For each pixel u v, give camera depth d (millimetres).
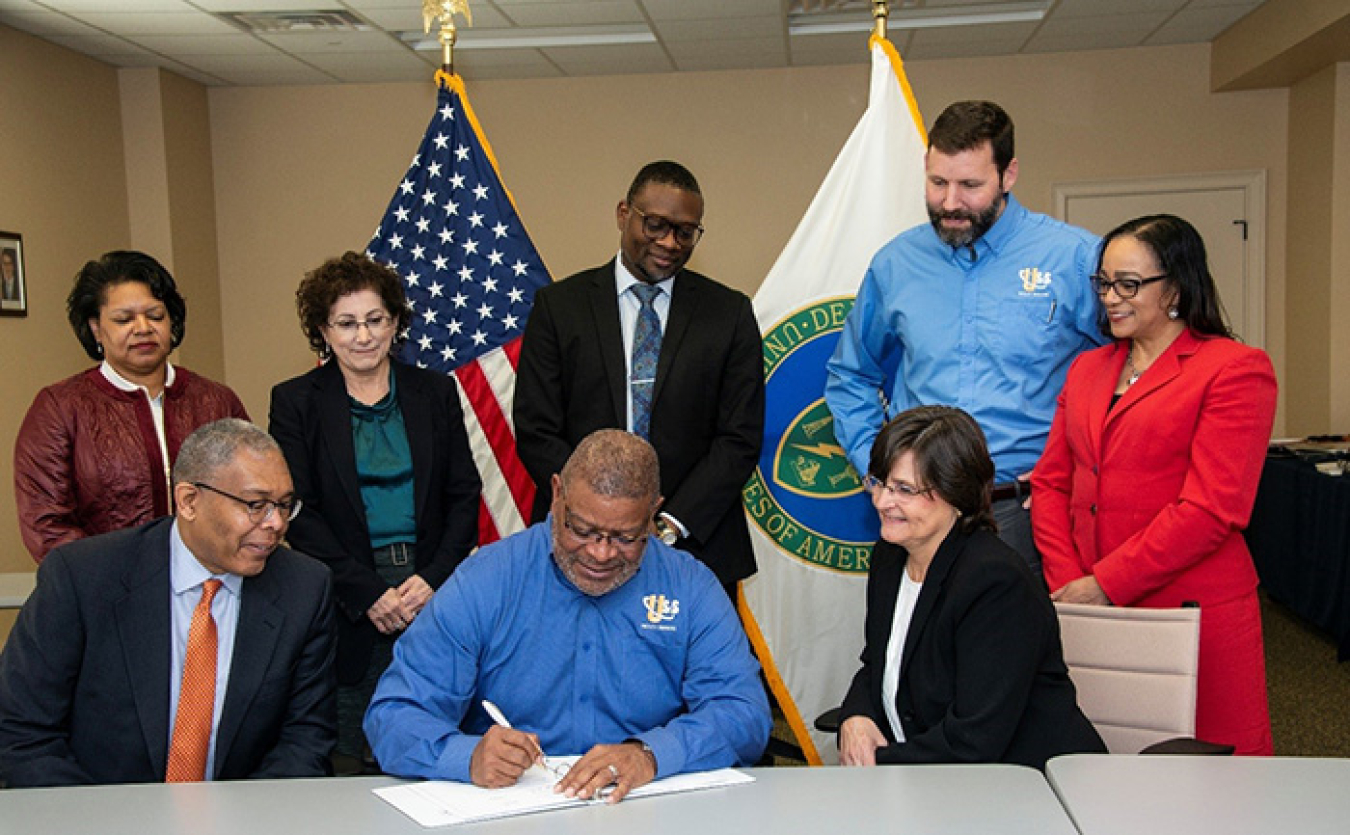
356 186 6840
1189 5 5516
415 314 3047
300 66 6297
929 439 1799
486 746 1461
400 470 2410
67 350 5648
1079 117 6441
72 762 1663
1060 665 1804
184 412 2486
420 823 1323
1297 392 6258
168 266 6348
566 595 1646
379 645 2379
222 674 1750
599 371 2480
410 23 5508
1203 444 2039
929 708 1816
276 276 6902
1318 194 5891
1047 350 2367
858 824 1311
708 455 2486
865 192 2846
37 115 5461
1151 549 2049
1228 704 2094
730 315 2539
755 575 2904
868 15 5684
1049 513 2297
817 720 2039
